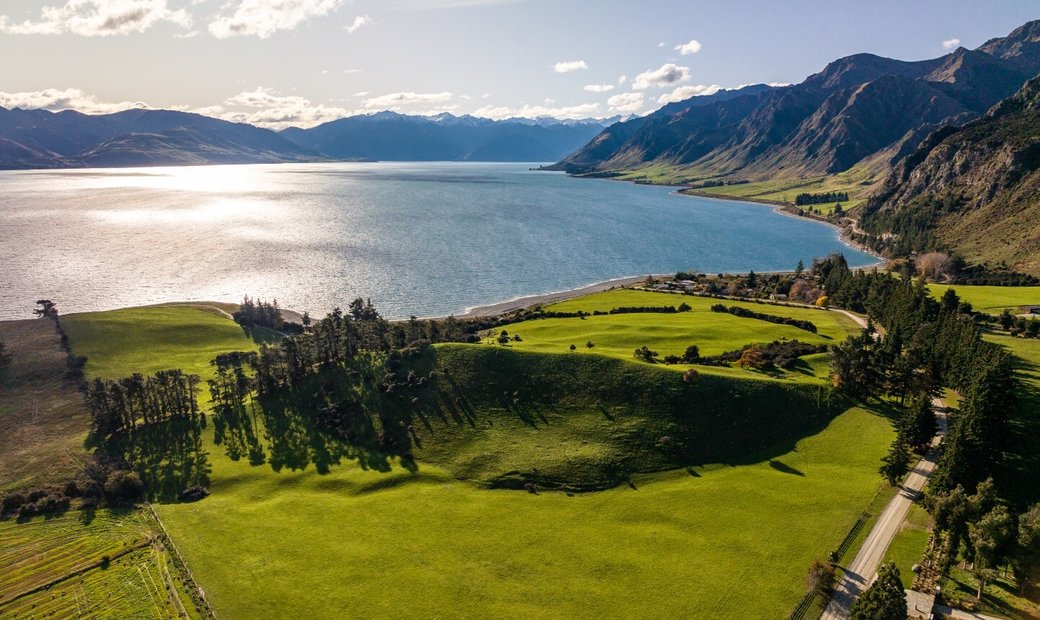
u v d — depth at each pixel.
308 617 74.06
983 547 71.00
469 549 85.50
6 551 90.69
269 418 125.31
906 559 77.75
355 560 84.00
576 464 105.00
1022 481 90.06
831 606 71.19
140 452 117.00
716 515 90.38
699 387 118.81
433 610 74.25
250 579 81.12
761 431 111.75
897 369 124.12
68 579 83.81
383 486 103.88
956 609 68.94
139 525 96.31
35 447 121.12
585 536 87.69
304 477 107.56
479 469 106.38
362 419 121.56
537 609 73.62
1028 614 68.06
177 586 80.75
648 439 109.81
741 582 76.00
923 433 101.00
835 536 83.50
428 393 125.56
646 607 73.00
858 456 104.25
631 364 125.88
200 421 125.69
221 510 98.31
